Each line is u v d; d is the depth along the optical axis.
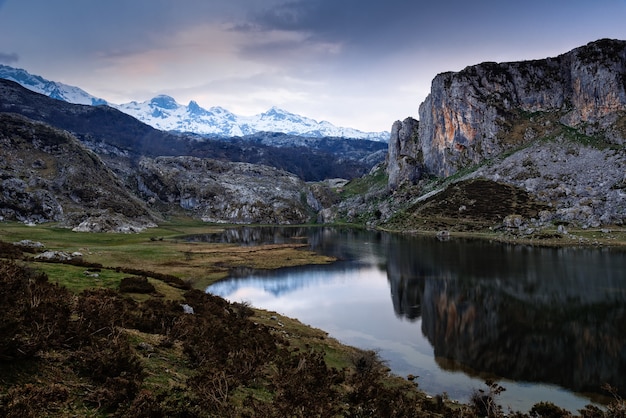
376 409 22.62
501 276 78.88
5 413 11.34
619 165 176.25
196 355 23.20
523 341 45.38
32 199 165.75
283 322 47.94
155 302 33.31
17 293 19.20
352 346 43.34
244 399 19.58
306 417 17.62
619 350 42.22
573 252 109.00
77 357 16.91
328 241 152.00
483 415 28.28
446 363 39.59
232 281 78.69
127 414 13.69
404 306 60.41
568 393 33.41
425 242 142.38
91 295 28.06
